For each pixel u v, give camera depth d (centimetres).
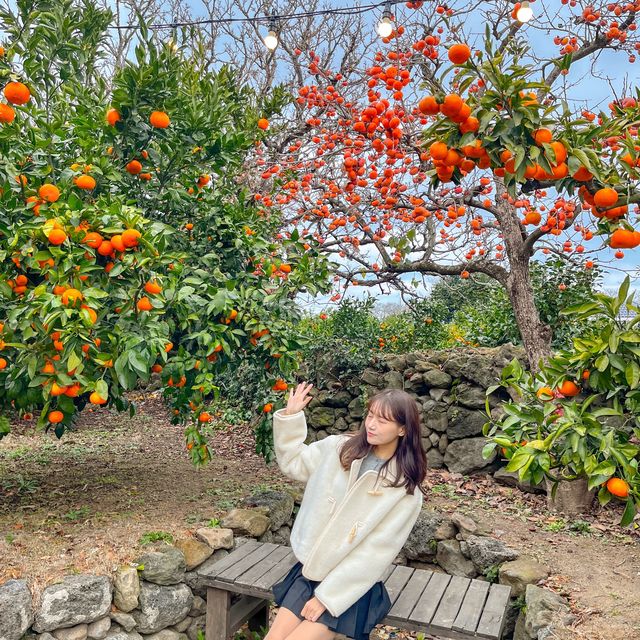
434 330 913
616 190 232
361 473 249
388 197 549
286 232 663
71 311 302
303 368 773
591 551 439
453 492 580
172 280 364
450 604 309
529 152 216
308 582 247
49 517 430
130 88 396
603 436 238
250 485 553
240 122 559
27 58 417
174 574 364
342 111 577
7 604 297
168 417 879
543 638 310
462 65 219
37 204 360
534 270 788
